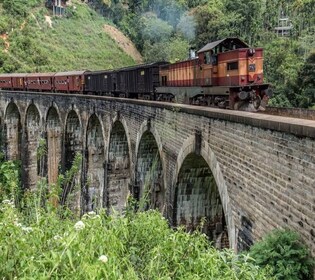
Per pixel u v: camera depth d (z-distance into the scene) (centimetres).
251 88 1916
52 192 1142
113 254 612
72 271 537
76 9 9394
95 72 3866
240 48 1936
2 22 7594
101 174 3300
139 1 10394
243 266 692
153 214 842
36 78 4888
